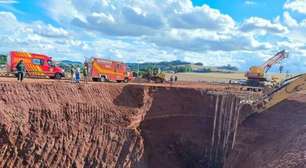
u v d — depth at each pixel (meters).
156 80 70.00
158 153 43.72
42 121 37.25
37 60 51.34
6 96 35.97
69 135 38.66
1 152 34.00
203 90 48.47
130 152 41.34
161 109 46.50
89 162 38.88
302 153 31.73
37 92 38.34
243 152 39.53
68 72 63.28
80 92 42.06
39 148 35.94
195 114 46.97
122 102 44.78
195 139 45.03
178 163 43.69
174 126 45.97
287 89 42.78
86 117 40.94
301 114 41.06
